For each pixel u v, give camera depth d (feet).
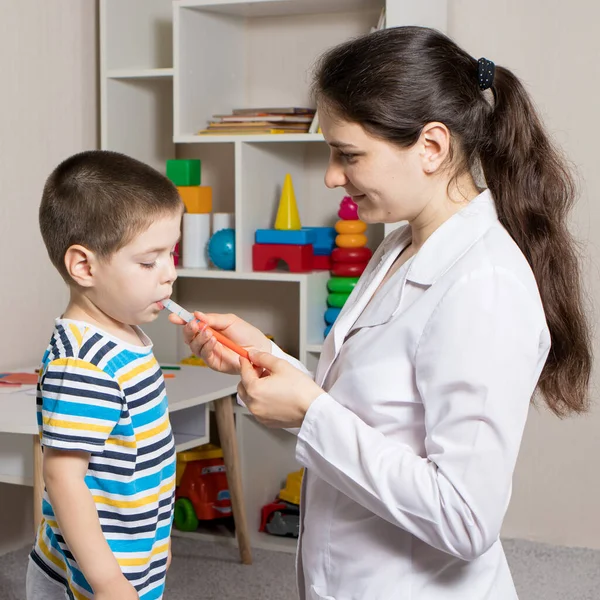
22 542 7.98
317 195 8.75
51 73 8.09
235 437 7.57
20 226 7.80
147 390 3.96
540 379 3.53
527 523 8.32
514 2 7.91
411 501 2.97
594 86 7.75
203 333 3.84
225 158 9.07
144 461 3.96
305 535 3.57
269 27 8.73
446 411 3.01
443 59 3.25
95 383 3.76
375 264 3.96
